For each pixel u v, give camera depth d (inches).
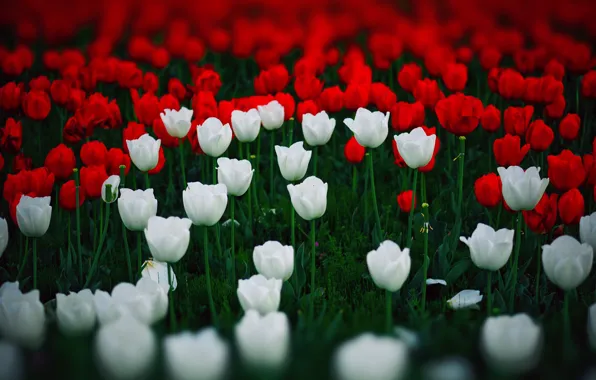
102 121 125.0
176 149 132.9
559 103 130.9
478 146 136.4
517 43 167.6
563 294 111.3
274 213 123.5
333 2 244.1
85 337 100.3
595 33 195.5
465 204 122.8
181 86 135.2
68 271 112.7
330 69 171.9
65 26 194.7
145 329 94.7
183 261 117.5
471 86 169.0
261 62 154.6
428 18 212.8
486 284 112.0
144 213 106.3
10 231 121.5
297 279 111.3
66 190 112.2
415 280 111.5
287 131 137.1
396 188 129.0
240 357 97.3
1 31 238.2
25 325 99.7
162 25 206.7
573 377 98.9
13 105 133.0
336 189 127.3
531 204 105.6
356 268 115.0
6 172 131.4
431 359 99.9
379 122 111.9
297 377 97.4
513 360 96.9
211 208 103.4
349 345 92.5
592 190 120.6
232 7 242.5
